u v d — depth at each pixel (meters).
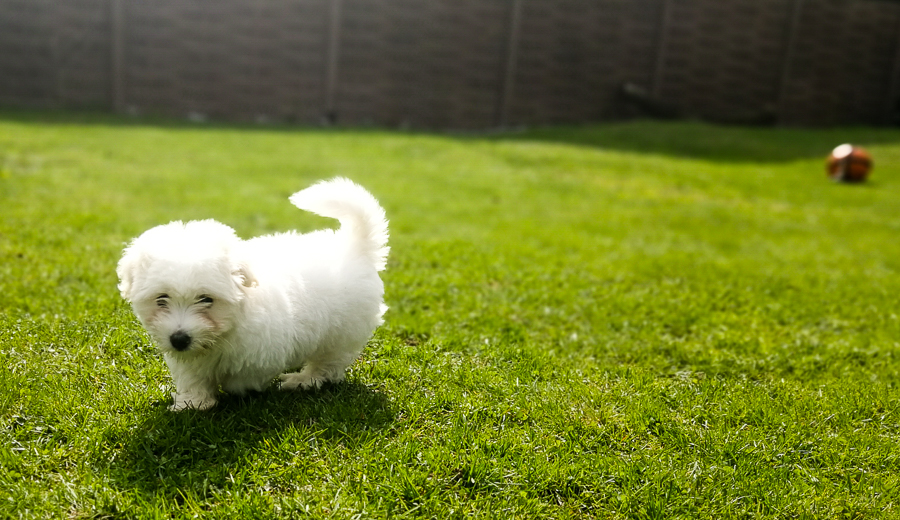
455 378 1.15
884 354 1.43
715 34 5.86
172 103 4.72
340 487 0.83
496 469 0.88
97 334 1.17
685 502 0.86
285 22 4.86
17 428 0.90
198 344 0.84
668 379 1.25
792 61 6.12
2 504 0.76
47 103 4.43
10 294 1.33
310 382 1.06
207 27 4.68
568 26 5.54
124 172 2.80
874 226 3.07
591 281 1.86
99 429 0.90
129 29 4.52
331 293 0.98
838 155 4.15
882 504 0.88
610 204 3.15
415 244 2.08
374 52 5.12
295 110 5.03
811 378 1.30
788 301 1.78
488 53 5.42
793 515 0.86
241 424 0.94
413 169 3.50
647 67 5.84
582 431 1.01
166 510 0.77
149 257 0.84
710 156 4.59
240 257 0.88
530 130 5.28
